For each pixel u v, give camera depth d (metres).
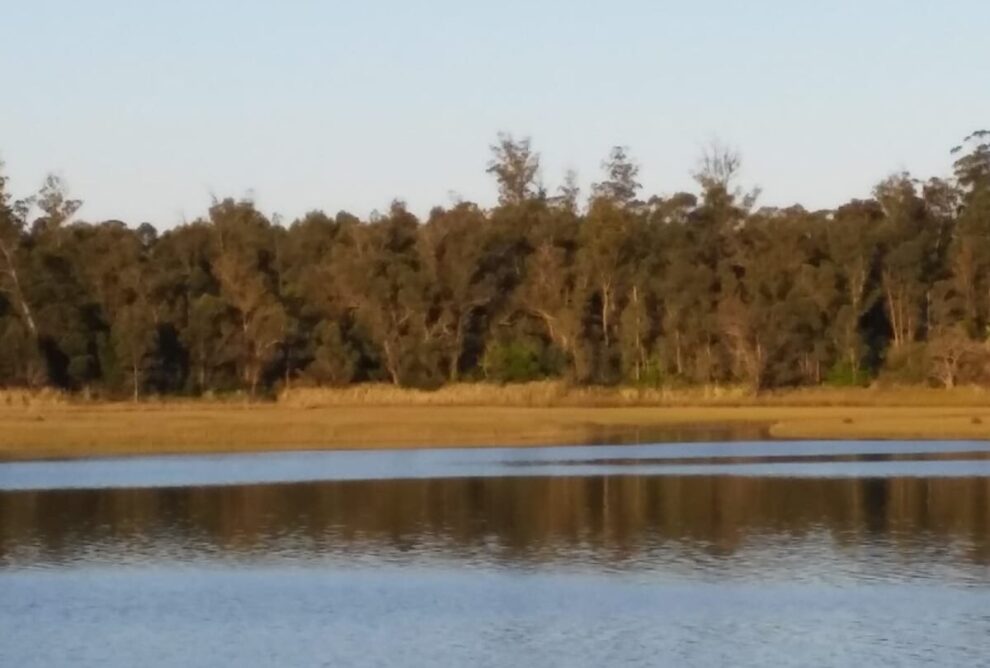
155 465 79.44
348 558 48.53
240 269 141.00
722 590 42.19
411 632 37.25
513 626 37.78
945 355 136.12
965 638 35.88
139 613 39.84
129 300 141.88
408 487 68.00
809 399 133.50
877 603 40.09
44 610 40.31
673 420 113.69
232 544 51.56
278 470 76.38
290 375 143.12
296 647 35.78
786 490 65.56
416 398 130.38
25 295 136.25
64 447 87.75
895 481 68.94
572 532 53.66
